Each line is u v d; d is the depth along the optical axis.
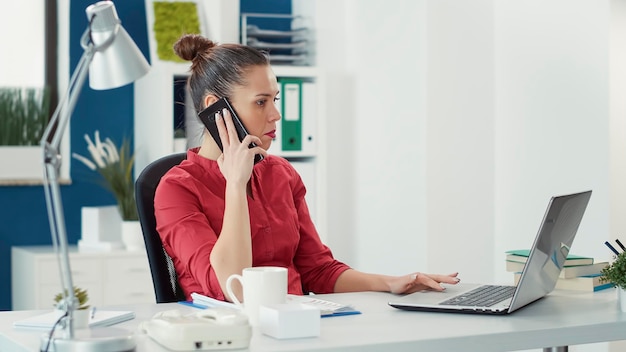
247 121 2.22
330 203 4.57
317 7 4.56
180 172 2.24
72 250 4.17
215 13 4.42
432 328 1.66
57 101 4.59
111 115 4.63
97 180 4.60
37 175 4.50
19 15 4.53
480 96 4.07
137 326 1.71
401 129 4.18
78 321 1.54
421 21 4.00
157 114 4.21
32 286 4.01
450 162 4.04
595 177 3.53
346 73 4.60
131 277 4.14
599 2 3.52
